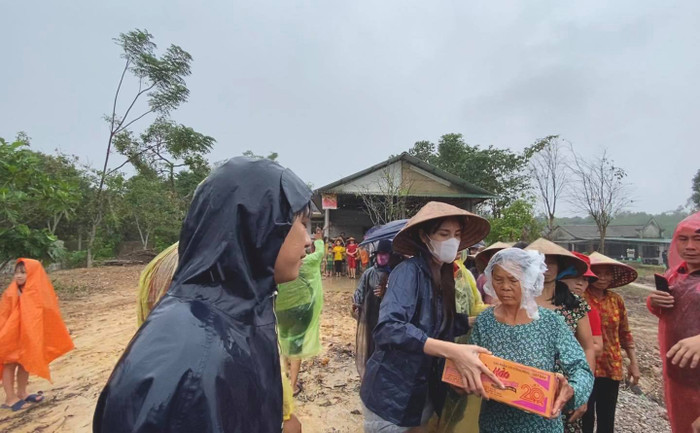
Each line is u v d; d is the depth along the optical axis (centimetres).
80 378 462
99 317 785
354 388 422
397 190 1541
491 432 203
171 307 93
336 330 675
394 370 201
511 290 200
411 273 209
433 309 210
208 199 106
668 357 225
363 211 2270
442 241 212
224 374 84
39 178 840
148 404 75
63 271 1647
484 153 2606
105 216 2238
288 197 111
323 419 356
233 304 99
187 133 2452
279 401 108
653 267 2616
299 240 120
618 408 384
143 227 2705
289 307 359
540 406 165
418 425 202
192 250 104
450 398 239
